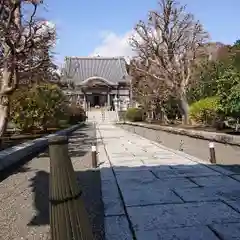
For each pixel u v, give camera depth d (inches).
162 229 178.7
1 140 489.1
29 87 661.3
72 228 65.2
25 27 456.4
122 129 1378.0
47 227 186.2
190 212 205.9
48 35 486.9
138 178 318.3
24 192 269.7
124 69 3019.2
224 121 623.8
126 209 217.6
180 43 933.2
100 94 2925.7
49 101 787.4
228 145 455.2
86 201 239.6
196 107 765.9
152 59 973.2
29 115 735.1
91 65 3075.8
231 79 507.2
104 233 175.3
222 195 243.3
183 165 384.5
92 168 384.5
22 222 195.2
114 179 317.4
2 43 460.1
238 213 201.3
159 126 900.6
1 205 231.5
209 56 932.0
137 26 956.0
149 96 1189.7
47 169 379.9
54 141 67.2
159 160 433.1
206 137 541.0
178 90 903.1
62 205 65.5
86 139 843.4
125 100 2620.6
